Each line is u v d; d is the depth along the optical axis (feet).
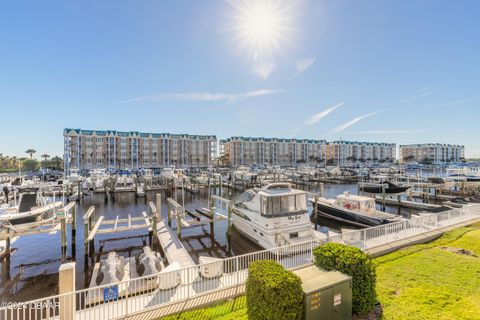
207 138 336.29
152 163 301.84
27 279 37.65
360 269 19.11
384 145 477.77
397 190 96.02
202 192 132.46
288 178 173.06
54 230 47.60
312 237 46.37
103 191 124.06
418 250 34.17
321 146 424.46
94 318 20.49
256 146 381.60
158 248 48.49
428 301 21.16
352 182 175.32
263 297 15.78
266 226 44.70
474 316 19.06
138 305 23.11
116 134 281.54
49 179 158.10
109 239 53.52
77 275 38.70
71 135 257.55
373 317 18.97
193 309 21.56
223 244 51.98
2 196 99.91
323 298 16.28
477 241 37.27
